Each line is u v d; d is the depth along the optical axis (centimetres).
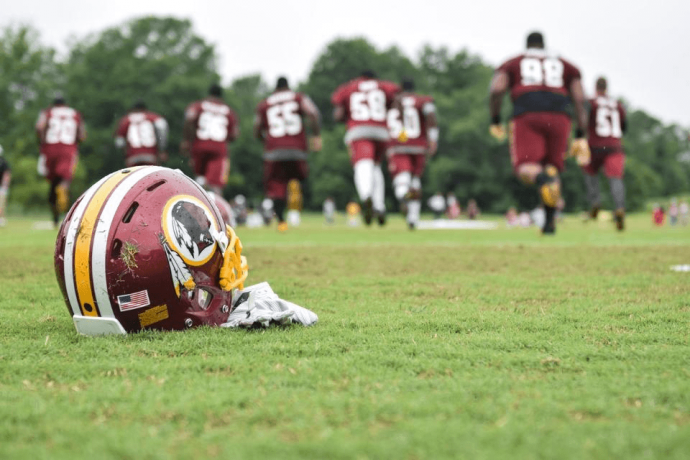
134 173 335
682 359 268
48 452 170
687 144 9638
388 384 231
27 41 5028
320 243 1050
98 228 318
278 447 170
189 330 331
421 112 1647
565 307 420
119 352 286
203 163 1508
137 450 169
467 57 7025
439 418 193
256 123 1472
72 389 228
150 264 319
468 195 6150
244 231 1536
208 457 165
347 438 177
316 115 1440
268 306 352
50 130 1581
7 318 383
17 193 4678
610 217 2897
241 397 214
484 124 5878
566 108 1151
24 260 741
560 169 1212
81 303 324
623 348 291
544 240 1161
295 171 1473
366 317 380
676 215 2812
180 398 214
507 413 197
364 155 1434
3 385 235
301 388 227
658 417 195
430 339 312
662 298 457
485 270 659
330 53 6412
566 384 231
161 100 5325
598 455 165
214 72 5900
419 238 1223
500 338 312
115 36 5688
